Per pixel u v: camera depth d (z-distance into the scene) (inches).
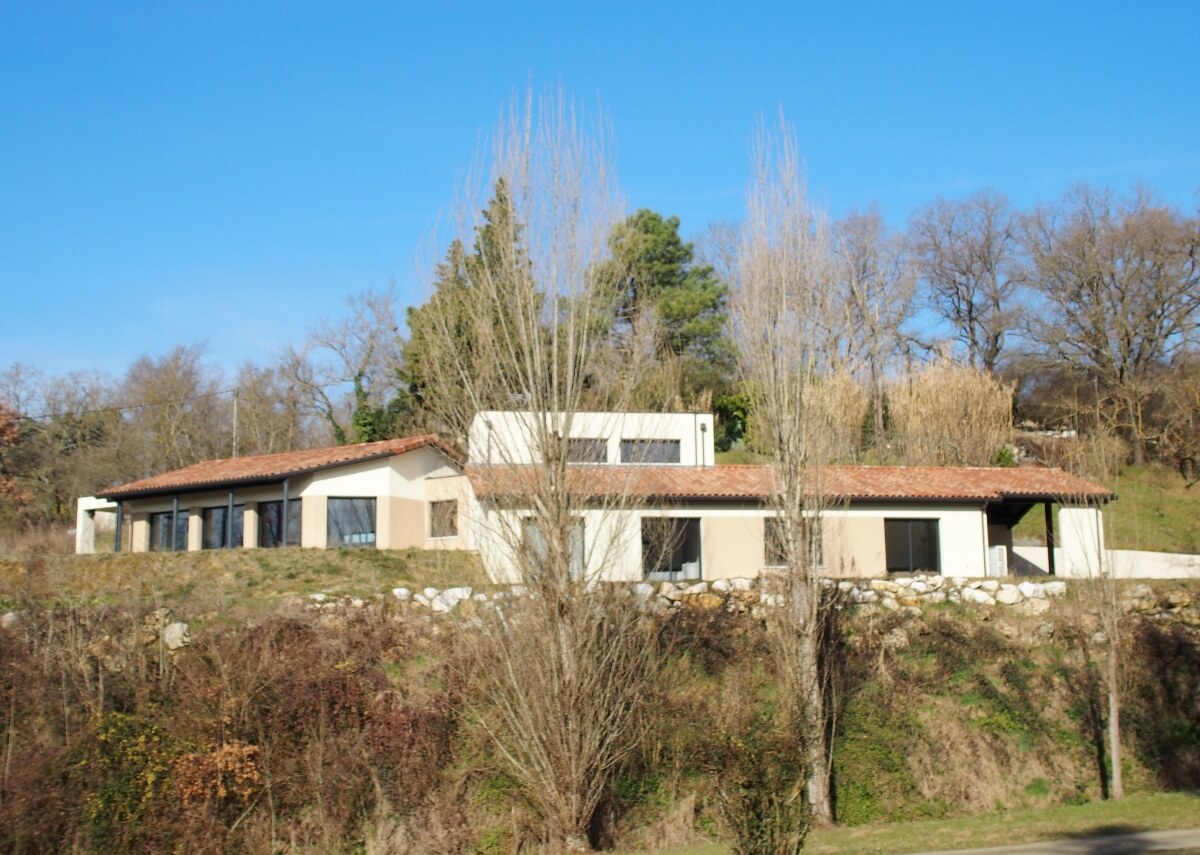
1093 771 909.8
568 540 764.0
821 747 826.8
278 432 2327.8
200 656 864.9
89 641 865.5
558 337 789.2
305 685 828.6
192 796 746.2
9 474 1998.0
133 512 1455.5
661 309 1984.5
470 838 770.8
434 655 898.7
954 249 2406.5
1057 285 2169.0
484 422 776.3
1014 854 623.5
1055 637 1019.9
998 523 1362.0
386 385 2303.2
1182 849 602.5
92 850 711.1
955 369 1786.4
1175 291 2054.6
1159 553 1396.4
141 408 2265.0
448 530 1275.8
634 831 788.6
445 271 807.7
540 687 744.3
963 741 912.3
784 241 936.3
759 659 952.9
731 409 2108.8
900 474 1268.5
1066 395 2110.0
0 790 726.5
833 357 1576.0
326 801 773.9
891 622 1010.7
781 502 901.2
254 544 1296.8
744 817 502.9
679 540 1127.0
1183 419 1943.9
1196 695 971.9
